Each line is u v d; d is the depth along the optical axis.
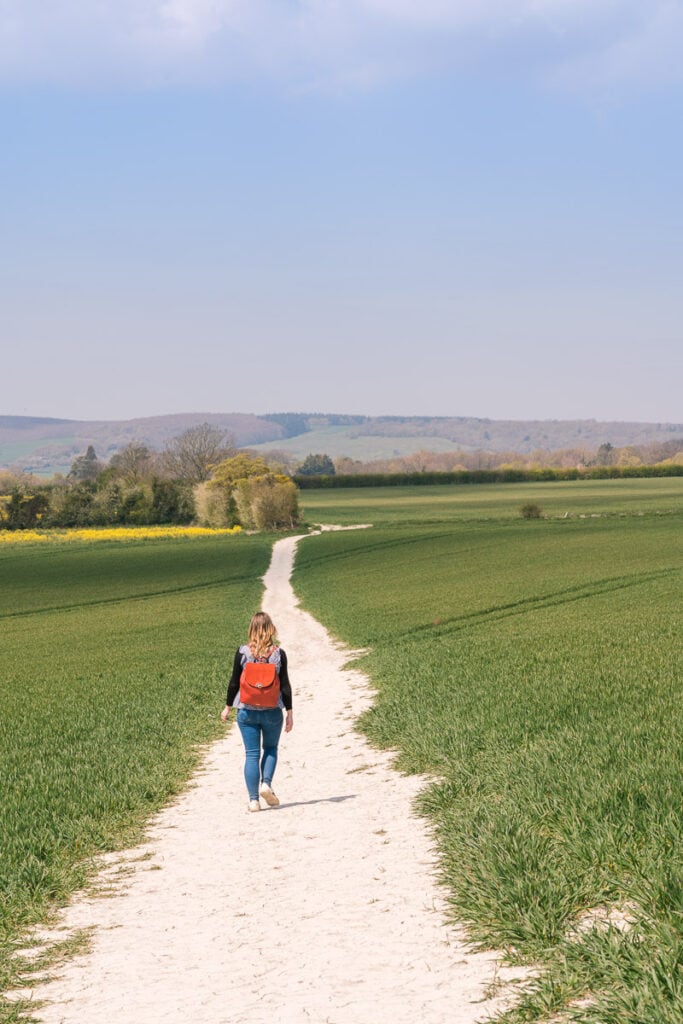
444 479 167.00
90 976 5.88
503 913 6.04
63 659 28.41
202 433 152.12
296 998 5.23
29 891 7.63
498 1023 4.64
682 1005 4.43
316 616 36.59
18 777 12.57
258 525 98.56
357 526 95.94
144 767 13.09
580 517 84.88
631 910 5.78
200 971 5.82
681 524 72.69
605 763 9.55
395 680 19.39
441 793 9.73
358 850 8.52
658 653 19.17
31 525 123.50
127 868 8.62
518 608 32.53
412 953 5.80
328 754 13.79
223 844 9.23
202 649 28.19
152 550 77.06
